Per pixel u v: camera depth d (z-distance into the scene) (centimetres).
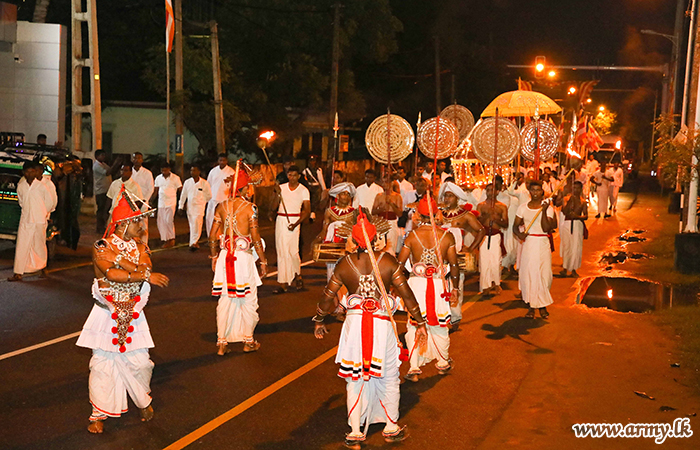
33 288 1137
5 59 2291
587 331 934
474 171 1636
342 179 1208
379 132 1066
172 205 1666
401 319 1006
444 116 1553
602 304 1108
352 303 577
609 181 2597
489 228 1130
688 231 1388
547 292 991
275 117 3017
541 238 988
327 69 3300
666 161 1376
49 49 2322
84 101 3128
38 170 1195
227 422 620
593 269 1448
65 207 1445
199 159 2825
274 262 1470
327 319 1003
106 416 595
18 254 1186
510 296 1166
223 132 2475
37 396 671
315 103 3136
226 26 2961
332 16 3128
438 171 1409
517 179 1350
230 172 1633
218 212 820
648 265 1488
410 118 4444
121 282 582
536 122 1205
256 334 911
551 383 727
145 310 1024
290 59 3038
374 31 3381
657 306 1088
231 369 767
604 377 744
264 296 1140
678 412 644
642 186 4509
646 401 673
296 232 1164
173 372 754
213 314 1006
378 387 586
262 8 2931
